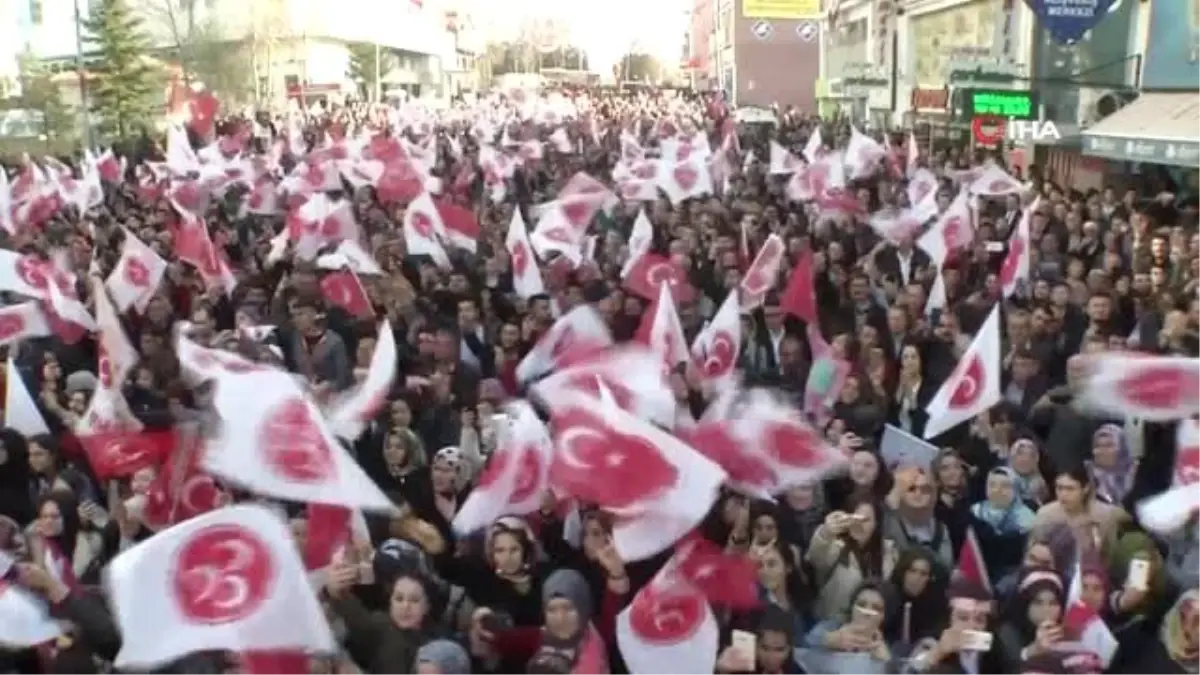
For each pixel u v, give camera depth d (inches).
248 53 2544.3
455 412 378.6
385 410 338.0
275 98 2645.2
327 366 437.4
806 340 458.9
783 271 522.3
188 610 195.3
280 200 847.7
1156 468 329.1
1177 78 978.1
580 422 244.4
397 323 484.7
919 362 406.0
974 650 236.8
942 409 353.4
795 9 2396.7
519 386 408.8
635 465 239.3
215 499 288.5
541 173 1034.7
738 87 2974.9
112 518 301.1
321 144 1222.9
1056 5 898.7
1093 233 632.4
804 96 2979.8
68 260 577.3
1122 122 995.3
